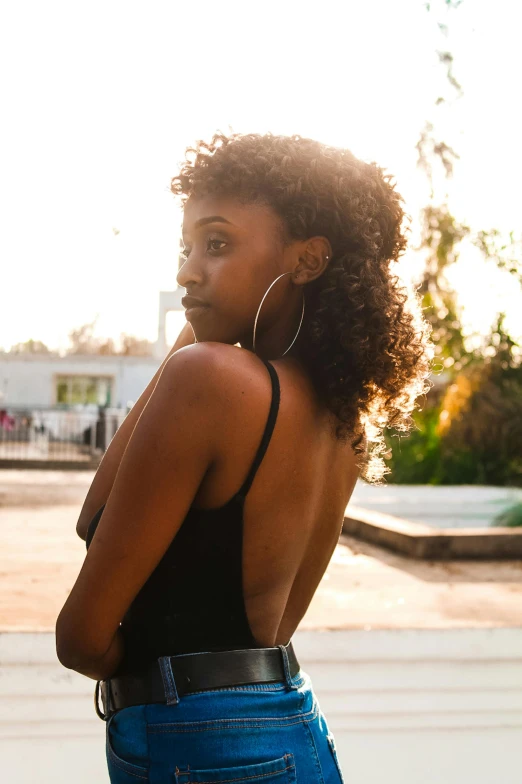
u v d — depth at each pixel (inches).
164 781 38.4
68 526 220.5
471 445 461.1
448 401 475.8
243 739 38.8
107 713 43.3
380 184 45.8
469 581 152.5
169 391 38.6
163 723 38.9
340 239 43.8
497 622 109.7
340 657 102.3
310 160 43.3
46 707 95.1
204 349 39.4
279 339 44.5
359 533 219.3
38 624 101.4
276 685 41.2
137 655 41.0
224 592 40.1
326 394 43.6
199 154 43.6
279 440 40.2
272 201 42.9
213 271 42.7
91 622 39.0
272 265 42.9
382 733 102.7
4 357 788.6
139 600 40.8
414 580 152.4
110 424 573.9
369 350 43.2
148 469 38.1
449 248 478.9
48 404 790.5
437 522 351.3
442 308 478.9
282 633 47.3
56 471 491.8
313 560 47.4
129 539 38.4
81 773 95.3
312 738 41.6
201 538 39.8
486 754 104.4
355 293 42.6
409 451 471.5
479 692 104.7
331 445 45.2
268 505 40.5
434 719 103.5
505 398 460.8
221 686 39.5
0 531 207.5
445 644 104.4
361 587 141.7
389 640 103.7
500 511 351.3
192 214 43.6
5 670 94.6
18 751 94.3
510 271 478.0
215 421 38.4
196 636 39.9
